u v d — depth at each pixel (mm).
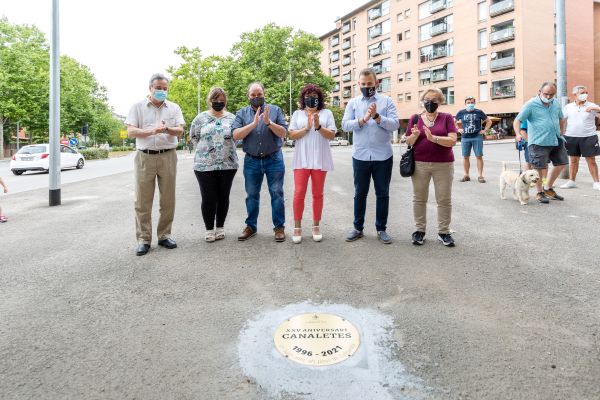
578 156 8164
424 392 2062
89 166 24219
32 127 39531
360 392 2076
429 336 2613
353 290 3389
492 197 7715
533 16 41156
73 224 6270
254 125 4684
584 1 45219
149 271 3963
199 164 4867
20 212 7441
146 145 4586
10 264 4246
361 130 4816
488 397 2010
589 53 46031
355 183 4930
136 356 2436
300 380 2186
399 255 4316
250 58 54438
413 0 53750
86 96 46938
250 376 2227
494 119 43812
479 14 44750
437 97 4527
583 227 5293
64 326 2832
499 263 3988
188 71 48094
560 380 2135
